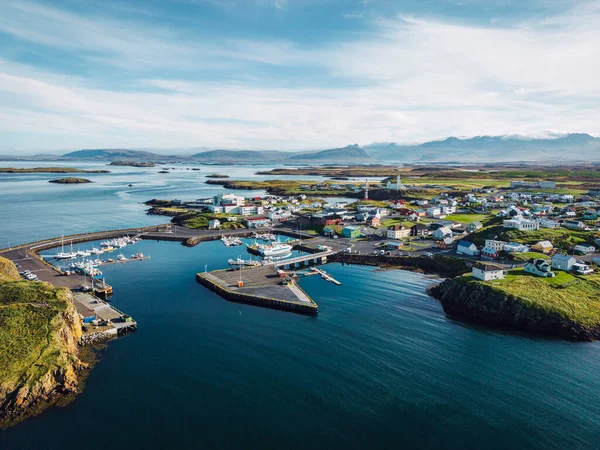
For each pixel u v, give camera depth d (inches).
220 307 3954.2
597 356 3117.6
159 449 2089.1
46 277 4658.0
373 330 3489.2
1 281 3624.5
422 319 3757.4
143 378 2689.5
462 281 4222.4
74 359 2790.4
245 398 2498.8
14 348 2652.6
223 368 2824.8
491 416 2386.8
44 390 2448.3
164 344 3159.5
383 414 2380.7
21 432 2188.7
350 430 2247.8
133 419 2300.7
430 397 2549.2
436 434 2231.8
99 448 2086.6
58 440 2137.1
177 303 4035.4
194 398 2491.4
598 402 2532.0
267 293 4232.3
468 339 3363.7
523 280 4215.1
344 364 2908.5
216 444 2129.7
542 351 3181.6
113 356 2965.1
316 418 2336.4
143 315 3715.6
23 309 3056.1
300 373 2780.5
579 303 3769.7
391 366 2898.6
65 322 3061.0
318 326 3543.3
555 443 2186.3
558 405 2500.0
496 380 2753.4
